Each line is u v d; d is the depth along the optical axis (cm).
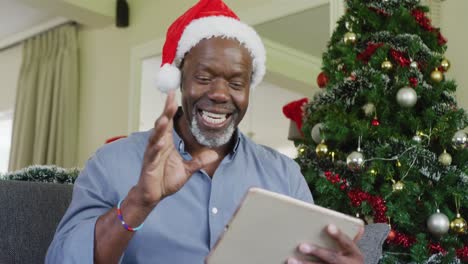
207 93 119
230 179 126
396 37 183
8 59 538
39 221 142
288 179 134
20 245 137
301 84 302
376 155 174
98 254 95
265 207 84
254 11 324
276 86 318
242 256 90
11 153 493
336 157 186
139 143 126
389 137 175
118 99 417
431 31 193
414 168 173
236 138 131
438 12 267
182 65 128
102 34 440
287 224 86
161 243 115
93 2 407
